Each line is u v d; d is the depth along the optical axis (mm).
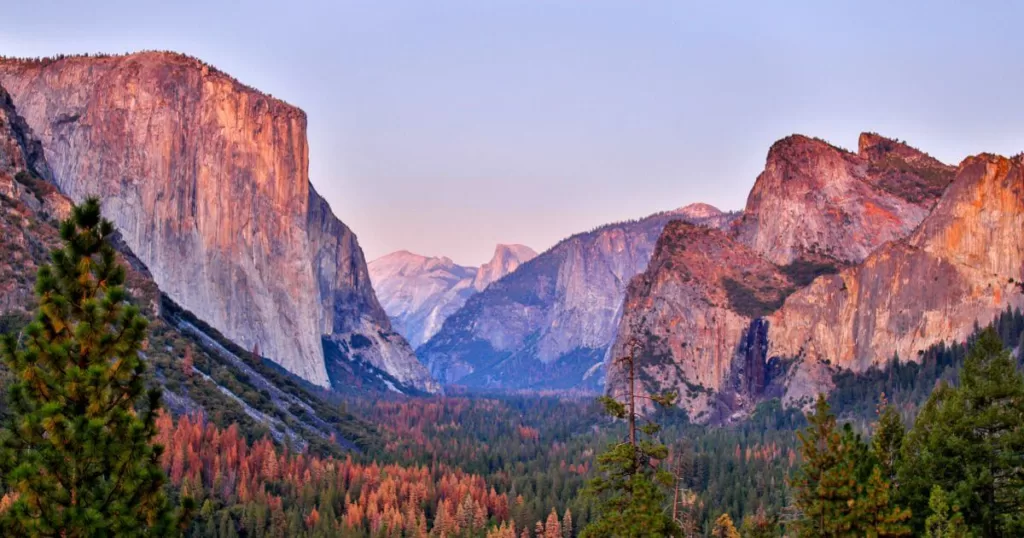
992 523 69250
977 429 72125
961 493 69125
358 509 170000
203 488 165375
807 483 72875
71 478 44125
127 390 46562
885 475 74688
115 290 46562
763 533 90125
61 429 44000
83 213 47594
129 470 44938
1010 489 69438
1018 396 70812
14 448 43750
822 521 69312
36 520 42562
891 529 66750
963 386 74375
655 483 72062
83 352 46094
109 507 44031
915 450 77250
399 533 164750
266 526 161625
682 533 69938
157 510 45531
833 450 70875
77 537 42906
